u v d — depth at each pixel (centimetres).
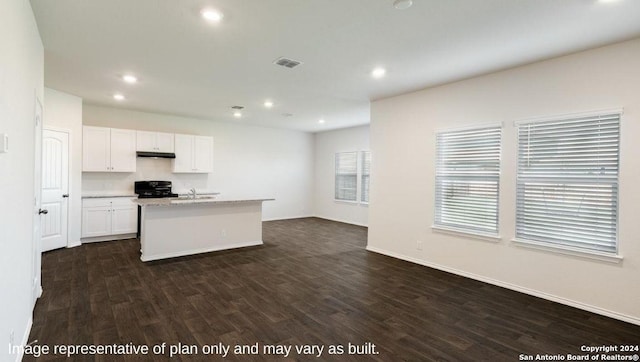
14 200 206
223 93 511
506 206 384
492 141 400
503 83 387
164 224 500
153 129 688
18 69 210
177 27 283
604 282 314
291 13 259
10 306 198
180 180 734
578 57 329
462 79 425
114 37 304
